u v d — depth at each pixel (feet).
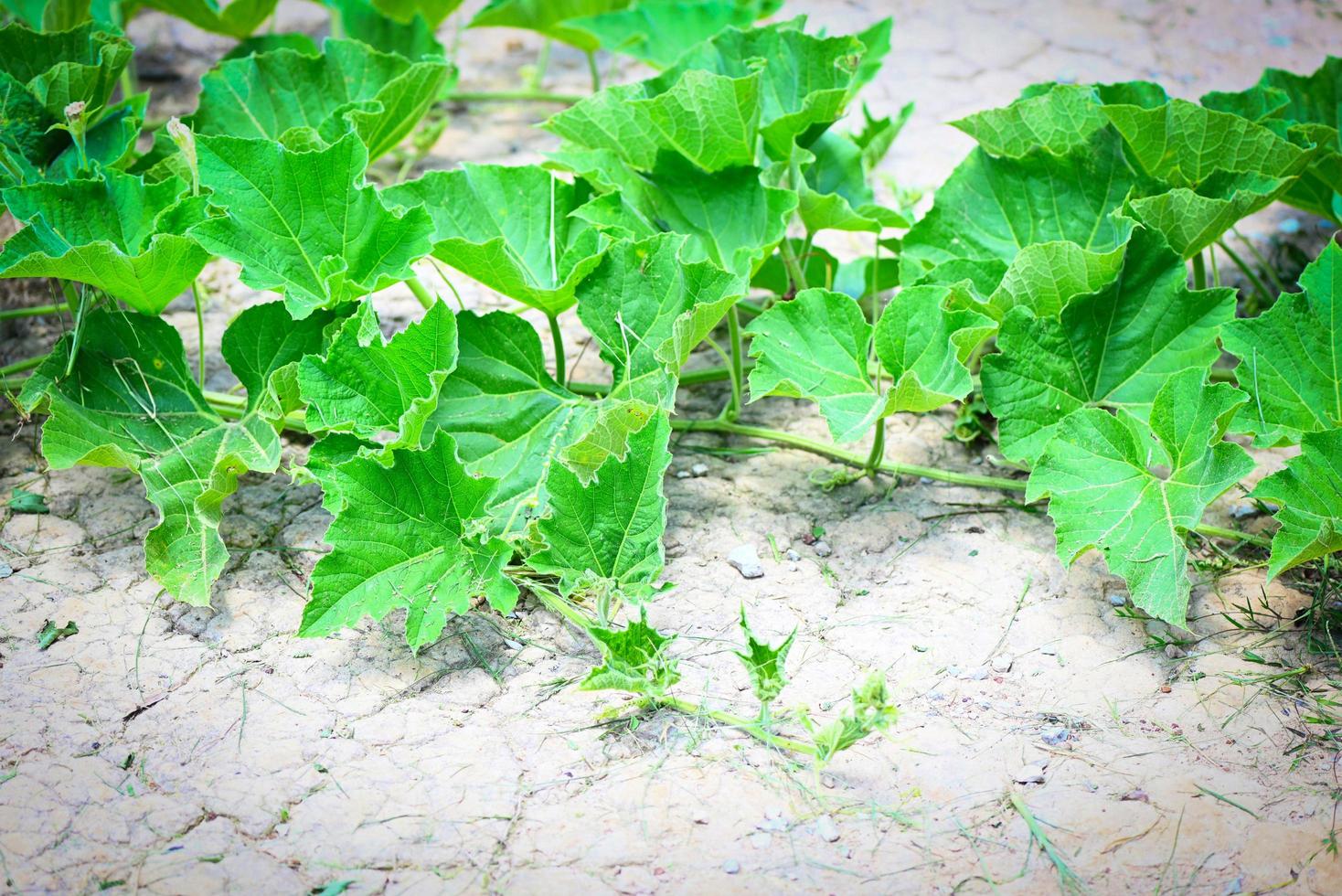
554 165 10.44
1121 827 7.00
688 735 7.63
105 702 7.81
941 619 8.57
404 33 13.84
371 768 7.38
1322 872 6.70
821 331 9.43
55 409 8.94
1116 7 17.72
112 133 11.25
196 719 7.71
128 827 6.97
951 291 9.49
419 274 12.39
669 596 8.77
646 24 14.17
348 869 6.75
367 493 8.04
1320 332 9.05
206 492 8.67
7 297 11.82
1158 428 8.68
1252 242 12.85
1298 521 8.04
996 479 9.71
